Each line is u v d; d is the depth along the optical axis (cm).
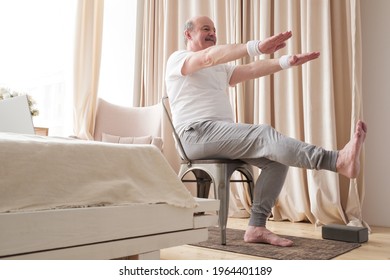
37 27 314
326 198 237
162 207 120
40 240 93
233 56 154
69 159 107
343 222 238
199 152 176
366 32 266
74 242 99
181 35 334
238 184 279
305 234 206
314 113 249
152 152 128
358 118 236
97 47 333
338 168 146
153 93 352
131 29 371
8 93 264
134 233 112
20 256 90
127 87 366
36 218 93
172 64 186
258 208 175
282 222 256
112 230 107
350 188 235
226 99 191
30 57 310
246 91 294
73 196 103
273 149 156
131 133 306
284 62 186
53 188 100
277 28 272
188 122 181
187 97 185
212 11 316
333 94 248
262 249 160
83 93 320
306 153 149
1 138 99
